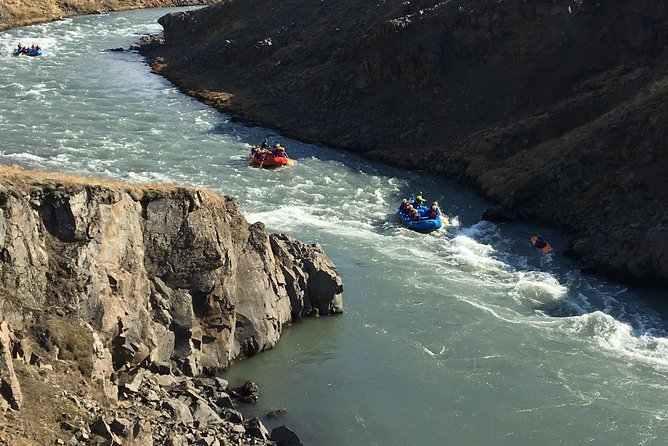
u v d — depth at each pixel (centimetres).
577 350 3350
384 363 3166
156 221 2850
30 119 6012
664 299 3888
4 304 2217
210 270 2930
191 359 2872
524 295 3838
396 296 3728
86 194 2556
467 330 3459
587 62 5981
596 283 4028
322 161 5684
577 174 4844
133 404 2409
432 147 5816
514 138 5522
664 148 4697
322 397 2909
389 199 5072
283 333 3322
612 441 2764
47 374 2189
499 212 4769
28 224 2380
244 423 2603
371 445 2667
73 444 2019
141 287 2731
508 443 2733
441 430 2780
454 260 4191
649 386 3105
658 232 4034
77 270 2456
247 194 4938
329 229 4509
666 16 5891
